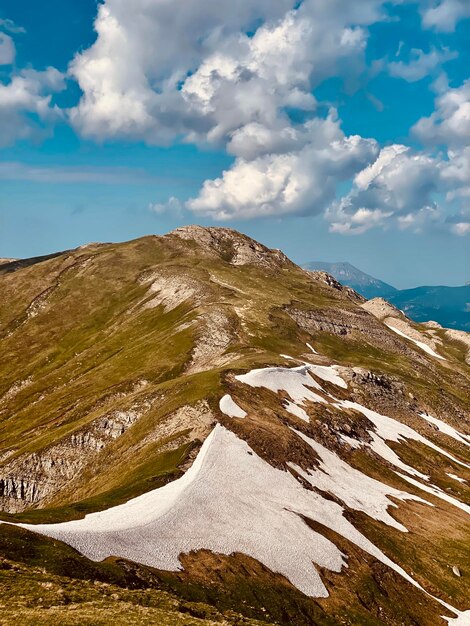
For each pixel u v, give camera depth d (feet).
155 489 222.28
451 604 220.64
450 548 265.54
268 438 291.58
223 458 252.83
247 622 141.49
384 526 267.18
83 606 113.39
